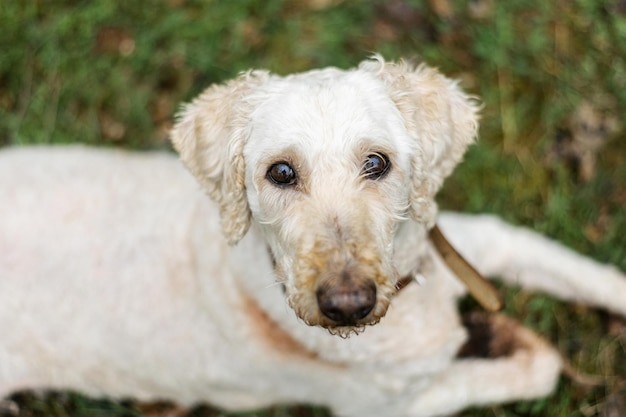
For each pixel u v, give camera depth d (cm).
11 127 132
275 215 87
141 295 103
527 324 117
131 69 133
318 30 133
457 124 95
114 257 104
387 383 105
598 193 123
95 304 104
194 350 104
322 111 85
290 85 88
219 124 92
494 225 115
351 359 101
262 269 96
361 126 85
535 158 125
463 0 132
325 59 131
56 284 104
